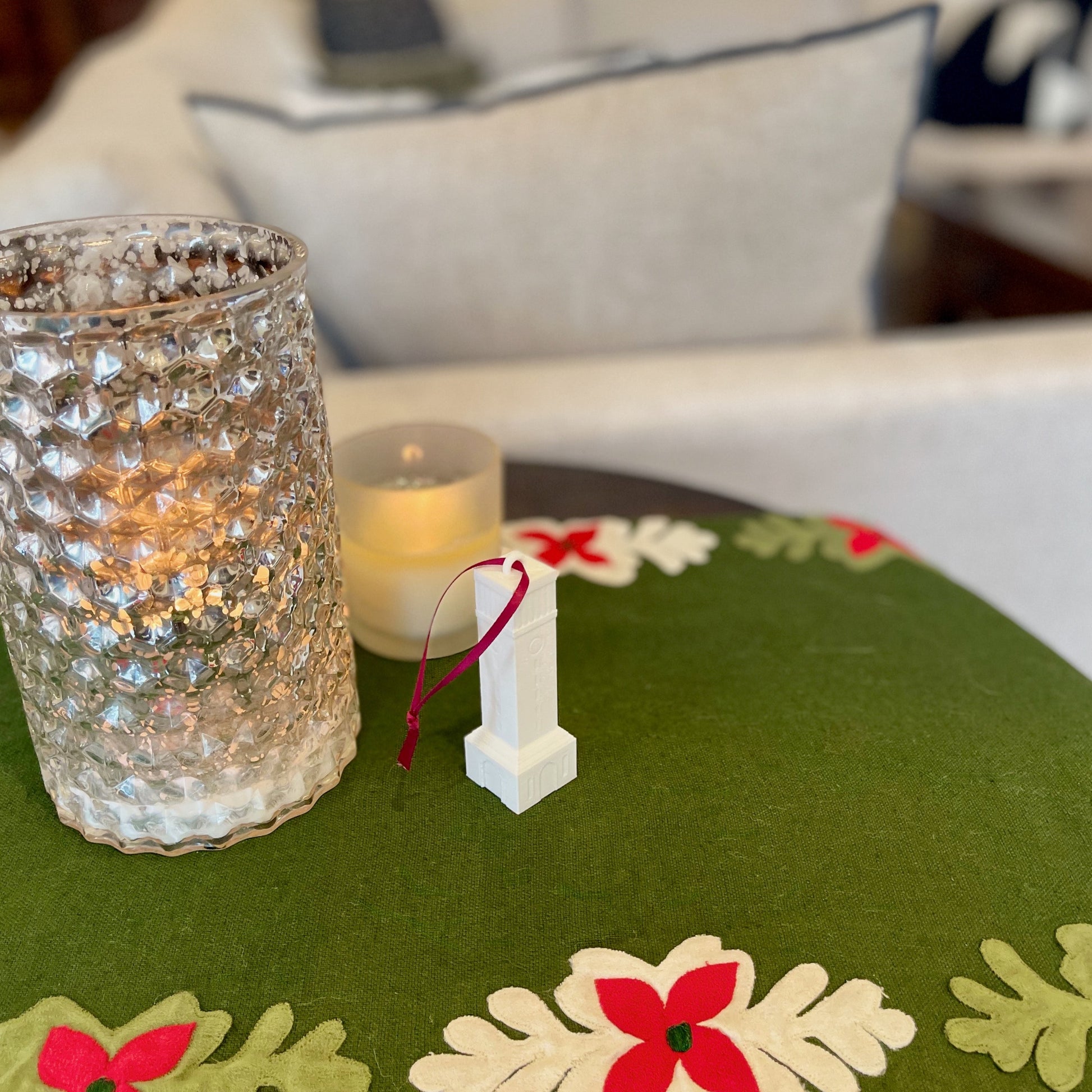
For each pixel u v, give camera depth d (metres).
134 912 0.49
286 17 1.52
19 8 3.43
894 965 0.47
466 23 1.73
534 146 0.86
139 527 0.46
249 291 0.44
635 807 0.53
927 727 0.57
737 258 0.91
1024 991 0.46
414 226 0.87
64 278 0.52
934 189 2.26
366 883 0.50
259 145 0.84
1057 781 0.54
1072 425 0.89
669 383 0.88
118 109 0.88
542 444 0.86
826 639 0.63
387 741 0.57
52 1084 0.44
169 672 0.48
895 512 0.92
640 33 1.69
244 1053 0.44
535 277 0.90
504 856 0.51
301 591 0.50
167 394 0.44
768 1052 0.44
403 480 0.64
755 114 0.86
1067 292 1.73
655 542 0.71
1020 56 2.40
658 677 0.60
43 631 0.48
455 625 0.62
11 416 0.44
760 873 0.50
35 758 0.57
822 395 0.87
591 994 0.46
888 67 0.85
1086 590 0.98
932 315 2.21
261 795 0.51
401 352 0.94
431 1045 0.45
